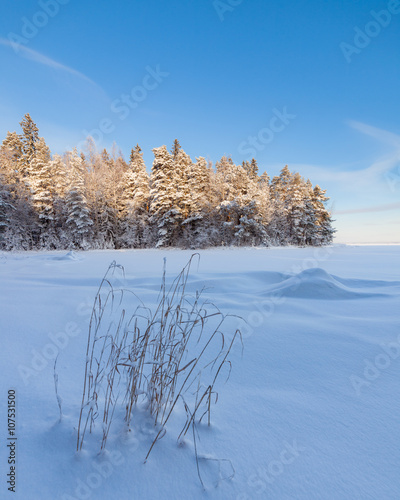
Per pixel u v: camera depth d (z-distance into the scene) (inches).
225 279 203.6
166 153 1012.5
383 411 58.4
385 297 155.8
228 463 44.0
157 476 41.4
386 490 39.4
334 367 78.1
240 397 63.8
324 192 1398.9
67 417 53.6
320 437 50.4
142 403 58.9
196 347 92.6
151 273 264.2
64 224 996.6
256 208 1047.0
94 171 1037.2
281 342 95.3
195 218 1003.9
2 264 370.0
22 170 1125.7
